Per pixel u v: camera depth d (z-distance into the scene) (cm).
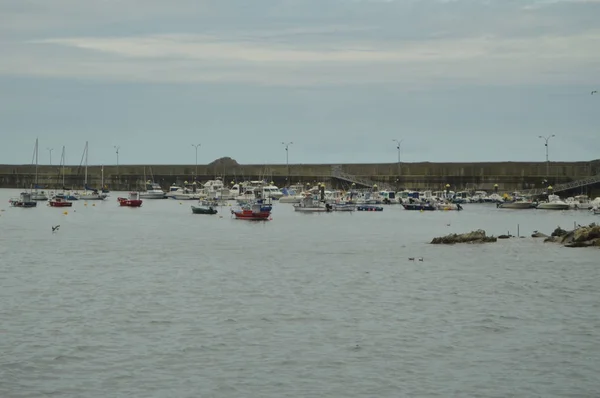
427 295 11475
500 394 7331
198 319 9856
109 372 7831
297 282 12569
